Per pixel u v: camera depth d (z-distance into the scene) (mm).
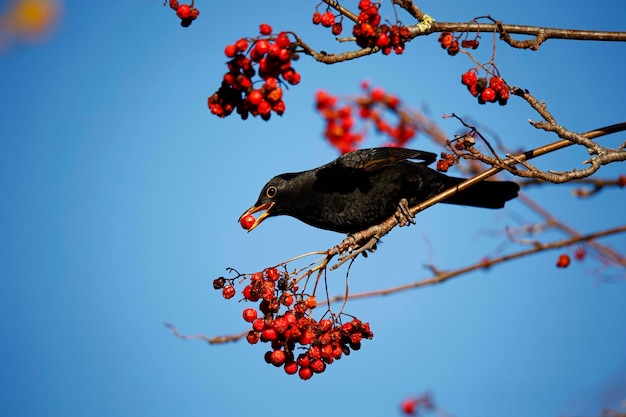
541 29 10344
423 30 9625
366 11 9352
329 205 13633
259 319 9938
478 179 11867
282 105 8820
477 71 9844
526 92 9984
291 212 13898
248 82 8773
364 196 13453
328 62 9086
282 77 8836
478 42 9945
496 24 9891
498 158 9820
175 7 9766
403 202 13250
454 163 9875
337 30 9992
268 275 9961
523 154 10383
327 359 9891
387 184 13367
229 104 9070
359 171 13297
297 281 9930
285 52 8625
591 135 10531
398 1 9719
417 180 13438
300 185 13633
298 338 9922
